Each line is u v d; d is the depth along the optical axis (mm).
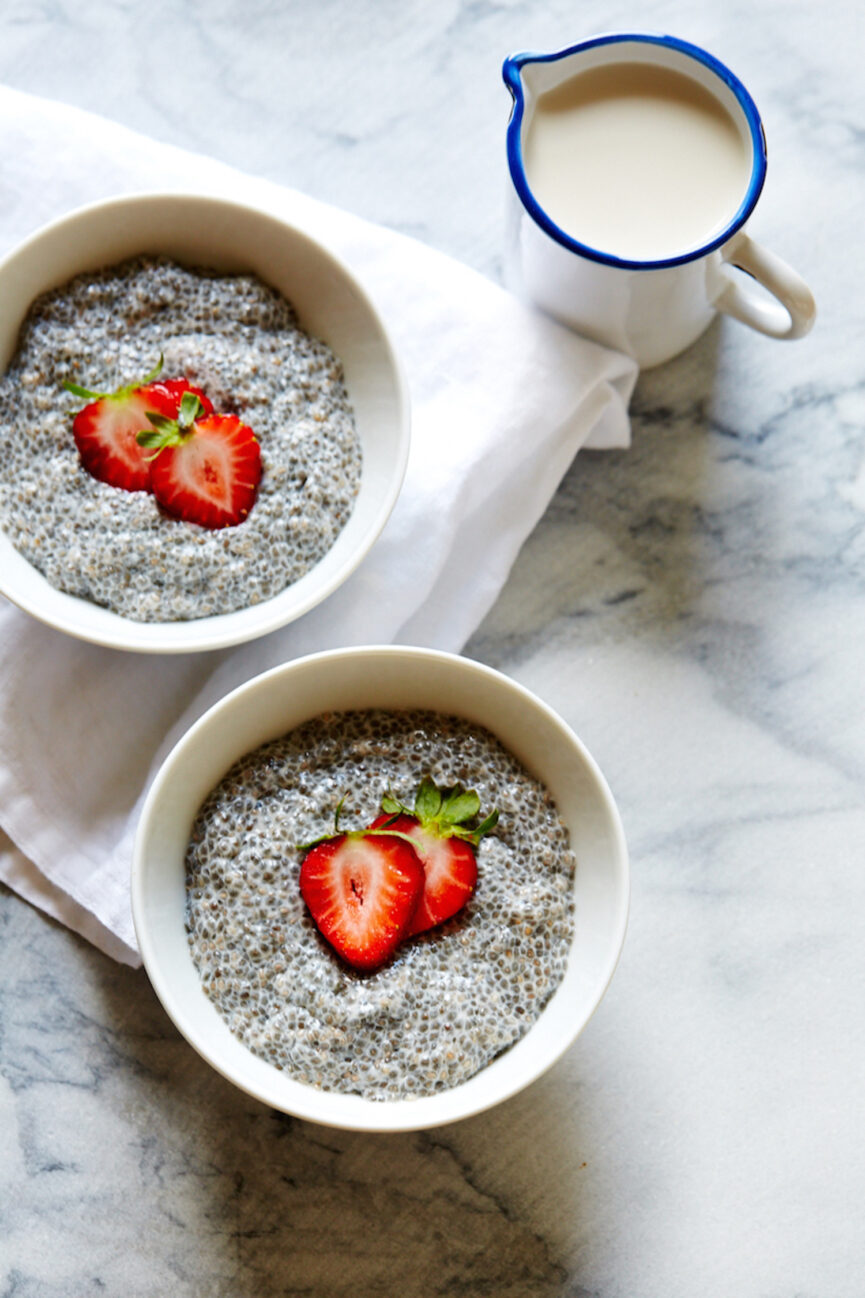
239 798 749
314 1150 795
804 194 826
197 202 766
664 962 805
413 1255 792
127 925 785
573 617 821
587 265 754
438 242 828
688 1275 793
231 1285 790
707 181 770
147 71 827
